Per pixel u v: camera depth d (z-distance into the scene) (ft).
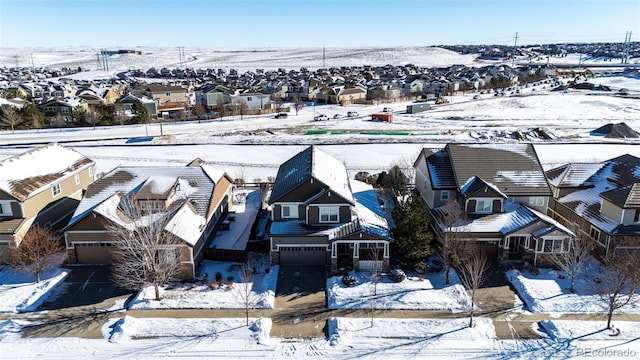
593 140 254.47
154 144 247.70
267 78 609.42
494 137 263.29
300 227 121.60
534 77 601.62
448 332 92.12
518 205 131.75
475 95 475.31
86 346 88.43
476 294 106.22
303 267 120.37
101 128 295.69
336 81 540.11
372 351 86.53
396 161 211.82
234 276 115.34
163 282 109.60
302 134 273.95
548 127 294.05
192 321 96.37
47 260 121.90
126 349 87.45
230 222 145.79
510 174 136.26
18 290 108.27
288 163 154.10
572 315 97.50
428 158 144.56
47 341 89.86
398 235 118.73
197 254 117.80
